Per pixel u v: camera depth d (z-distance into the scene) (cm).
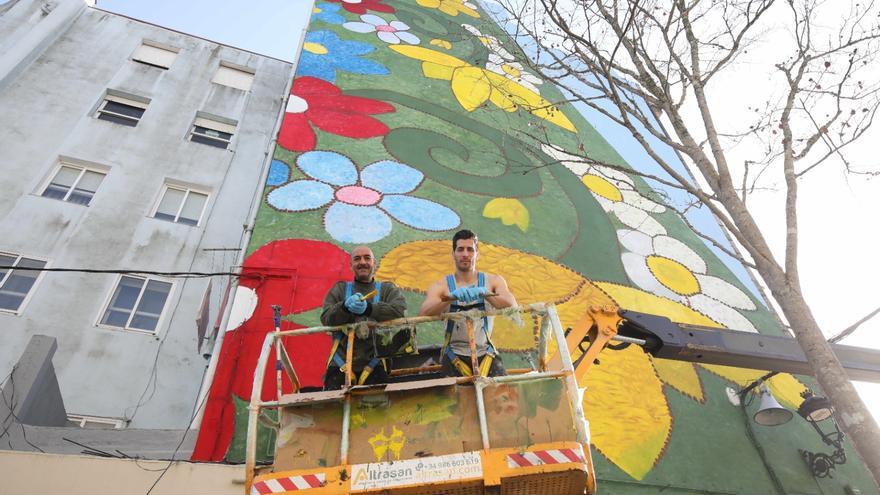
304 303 1126
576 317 1330
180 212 1562
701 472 1105
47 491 681
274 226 1292
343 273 1221
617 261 1596
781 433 1251
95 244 1381
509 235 1520
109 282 1324
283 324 1074
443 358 589
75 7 1977
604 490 1018
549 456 509
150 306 1316
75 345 1191
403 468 506
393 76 2025
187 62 2003
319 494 491
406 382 541
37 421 845
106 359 1190
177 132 1756
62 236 1370
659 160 819
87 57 1864
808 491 1140
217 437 881
